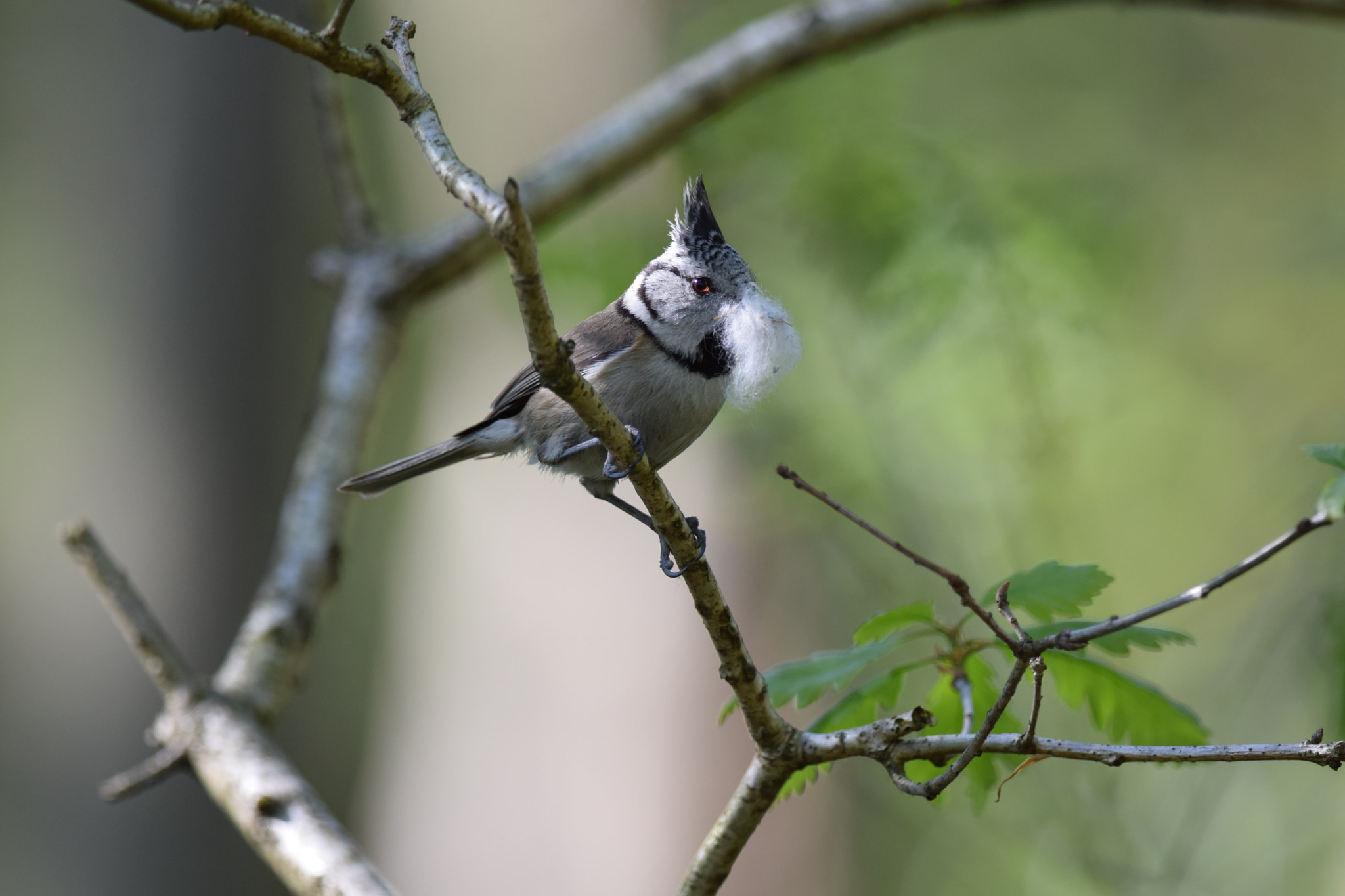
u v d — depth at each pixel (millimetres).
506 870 13156
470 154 14414
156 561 11602
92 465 11641
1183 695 13695
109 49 11688
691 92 9078
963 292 11062
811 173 11055
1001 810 10367
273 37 3910
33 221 11695
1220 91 18797
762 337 6141
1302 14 9320
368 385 8477
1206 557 15336
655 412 7012
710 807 12562
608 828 12852
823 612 12844
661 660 12977
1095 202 12055
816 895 13047
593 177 8906
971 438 11961
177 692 6379
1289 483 12961
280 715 6773
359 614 14375
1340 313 15094
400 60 4035
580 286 11047
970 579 11984
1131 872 9758
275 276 12008
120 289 11727
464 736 13695
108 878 11188
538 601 13656
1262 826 10773
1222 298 16844
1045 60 17375
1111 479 15172
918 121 12922
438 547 14391
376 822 14133
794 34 9172
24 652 11344
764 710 4586
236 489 11797
